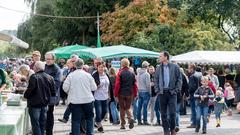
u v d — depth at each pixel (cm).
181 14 3447
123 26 3528
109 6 4169
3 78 1119
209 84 1566
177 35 3209
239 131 1525
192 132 1490
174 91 1299
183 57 2620
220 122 1753
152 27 3338
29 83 1072
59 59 3142
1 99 1155
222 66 2952
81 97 1146
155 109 1656
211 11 3612
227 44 3244
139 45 3164
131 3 3544
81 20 4231
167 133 1302
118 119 1662
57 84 1209
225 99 2306
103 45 3881
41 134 1100
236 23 3509
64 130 1511
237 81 2450
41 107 1087
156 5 3488
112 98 1645
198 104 1463
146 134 1431
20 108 1162
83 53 2292
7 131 872
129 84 1506
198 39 3136
